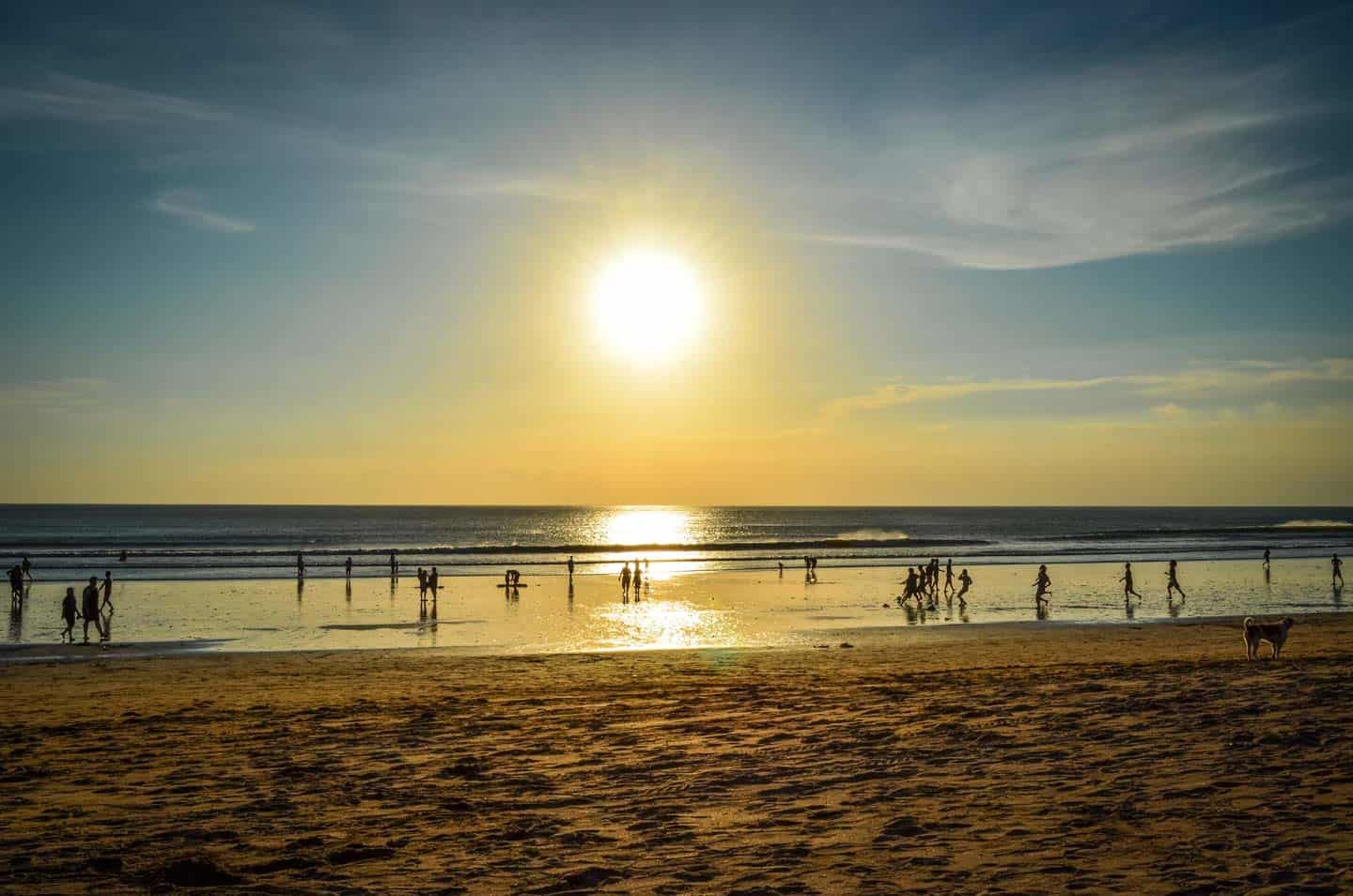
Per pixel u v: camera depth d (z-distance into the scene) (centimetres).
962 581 3869
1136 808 727
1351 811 687
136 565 5628
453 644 2573
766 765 962
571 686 1730
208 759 1070
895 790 830
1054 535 11769
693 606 3616
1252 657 1870
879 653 2269
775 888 576
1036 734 1056
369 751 1101
